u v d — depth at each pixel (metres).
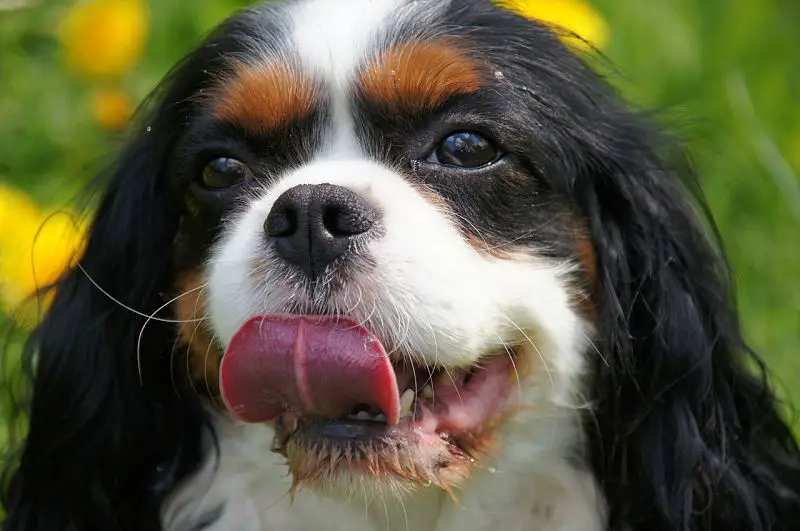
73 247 3.45
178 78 3.19
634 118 3.29
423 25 2.96
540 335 2.91
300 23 3.04
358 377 2.58
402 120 2.88
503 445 2.98
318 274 2.67
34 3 5.68
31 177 5.44
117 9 5.02
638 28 5.95
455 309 2.71
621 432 3.08
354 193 2.69
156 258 3.17
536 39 3.07
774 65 5.93
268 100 2.92
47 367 3.31
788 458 3.38
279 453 2.90
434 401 2.83
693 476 3.10
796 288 4.92
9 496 3.41
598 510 3.11
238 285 2.74
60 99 5.64
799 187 5.17
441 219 2.79
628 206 3.16
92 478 3.26
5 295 4.32
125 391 3.21
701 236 3.31
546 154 2.95
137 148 3.24
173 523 3.22
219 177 3.00
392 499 2.96
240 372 2.62
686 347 3.14
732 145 5.44
